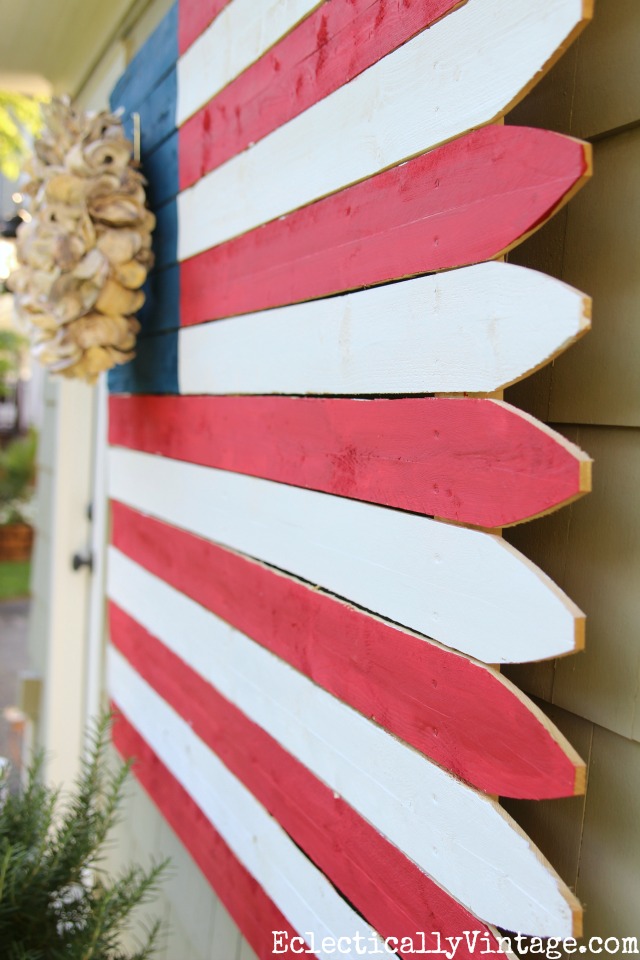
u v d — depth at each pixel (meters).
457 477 0.86
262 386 1.19
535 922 0.79
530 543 0.90
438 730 0.89
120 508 1.87
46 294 1.42
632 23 0.81
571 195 0.77
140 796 1.82
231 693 1.29
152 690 1.65
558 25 0.76
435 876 0.89
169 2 1.62
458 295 0.86
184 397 1.46
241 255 1.25
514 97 0.80
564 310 0.76
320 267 1.06
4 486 7.92
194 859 1.44
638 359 0.81
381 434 0.96
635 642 0.81
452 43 0.86
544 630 0.78
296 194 1.10
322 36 1.05
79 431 2.55
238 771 1.27
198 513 1.40
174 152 1.48
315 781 1.08
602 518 0.84
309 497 1.09
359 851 1.00
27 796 1.44
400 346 0.93
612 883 0.83
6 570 7.54
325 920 1.07
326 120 1.04
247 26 1.22
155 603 1.62
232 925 1.35
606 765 0.83
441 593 0.88
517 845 0.81
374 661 0.98
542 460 0.78
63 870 1.36
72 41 2.30
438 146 0.88
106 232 1.43
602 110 0.83
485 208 0.83
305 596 1.10
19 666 4.97
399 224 0.93
